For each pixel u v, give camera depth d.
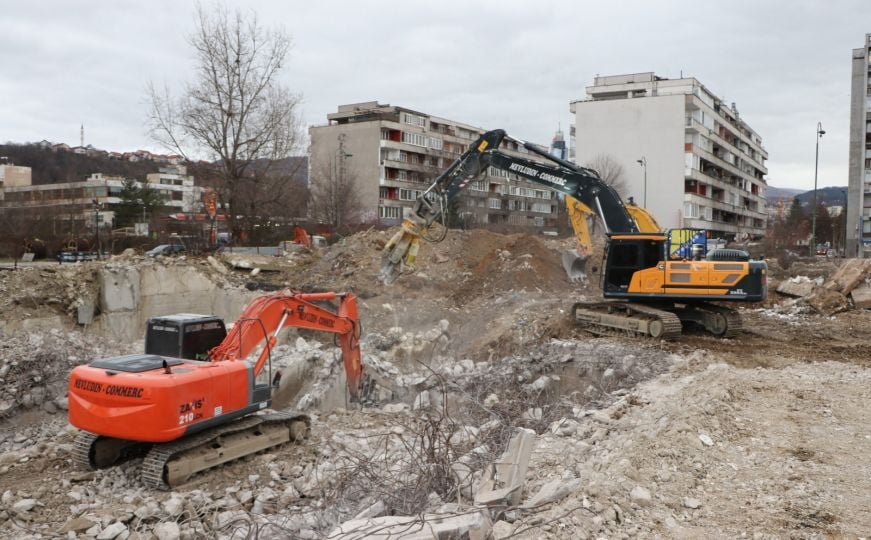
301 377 15.84
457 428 8.72
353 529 5.48
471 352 18.66
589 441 8.83
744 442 8.61
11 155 102.75
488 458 7.30
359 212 60.66
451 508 6.09
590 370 14.81
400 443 9.55
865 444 8.52
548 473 7.49
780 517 6.25
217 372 8.72
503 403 12.19
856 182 57.88
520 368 15.30
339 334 13.10
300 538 6.15
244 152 31.25
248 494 8.00
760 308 23.25
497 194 72.81
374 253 26.59
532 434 6.70
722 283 16.66
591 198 17.72
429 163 70.44
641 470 7.34
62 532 6.80
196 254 26.58
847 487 7.04
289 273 26.50
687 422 8.98
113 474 8.61
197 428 8.41
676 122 58.16
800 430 9.12
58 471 8.88
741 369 13.81
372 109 72.44
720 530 5.99
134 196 59.53
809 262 42.38
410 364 18.31
